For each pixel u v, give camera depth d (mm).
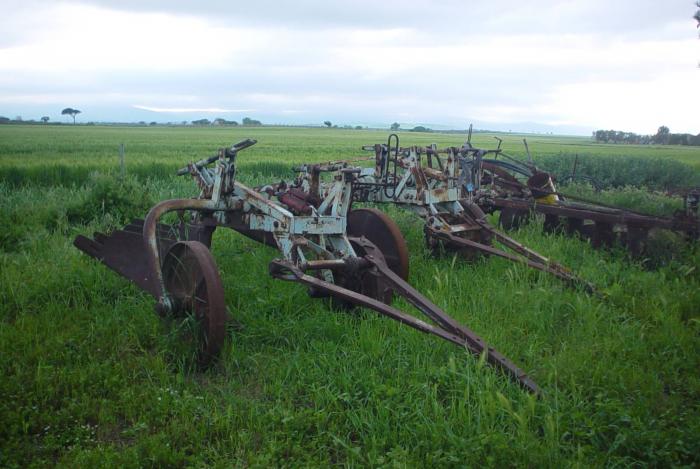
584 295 6570
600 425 3945
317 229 5801
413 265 7883
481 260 8211
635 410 4090
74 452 3641
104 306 6051
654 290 6773
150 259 5305
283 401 4320
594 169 20859
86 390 4383
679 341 5340
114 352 5004
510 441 3670
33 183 15555
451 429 3789
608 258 8430
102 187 10766
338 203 6016
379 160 8555
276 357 5035
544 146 50094
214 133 64500
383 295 5750
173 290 5332
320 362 4789
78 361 4836
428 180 9070
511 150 39625
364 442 3773
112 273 6805
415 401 4121
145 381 4555
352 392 4355
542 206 9727
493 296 6402
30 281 6559
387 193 8648
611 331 5625
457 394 4312
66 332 5340
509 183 11430
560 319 6016
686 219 8047
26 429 3838
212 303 4688
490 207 10727
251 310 5871
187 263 5152
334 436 3752
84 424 4035
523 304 6160
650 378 4613
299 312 6016
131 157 23719
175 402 4164
